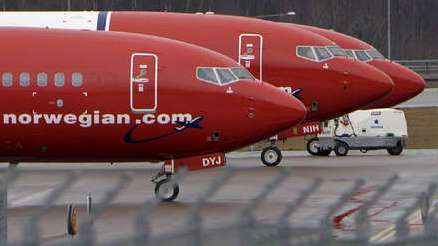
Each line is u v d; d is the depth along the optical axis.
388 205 105.38
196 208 64.06
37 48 123.69
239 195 118.62
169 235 56.69
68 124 122.31
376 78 160.88
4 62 123.00
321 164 168.00
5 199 68.94
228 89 123.19
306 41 158.88
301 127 166.00
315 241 63.44
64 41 124.38
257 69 156.12
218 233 58.56
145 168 162.12
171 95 122.12
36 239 53.16
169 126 122.31
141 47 123.81
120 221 89.50
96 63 122.69
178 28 152.88
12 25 152.75
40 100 122.31
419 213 83.19
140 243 55.28
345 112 162.12
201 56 124.00
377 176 144.00
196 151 123.69
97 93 122.12
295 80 157.75
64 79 122.44
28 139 122.81
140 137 122.44
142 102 122.19
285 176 75.56
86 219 68.69
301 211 87.06
